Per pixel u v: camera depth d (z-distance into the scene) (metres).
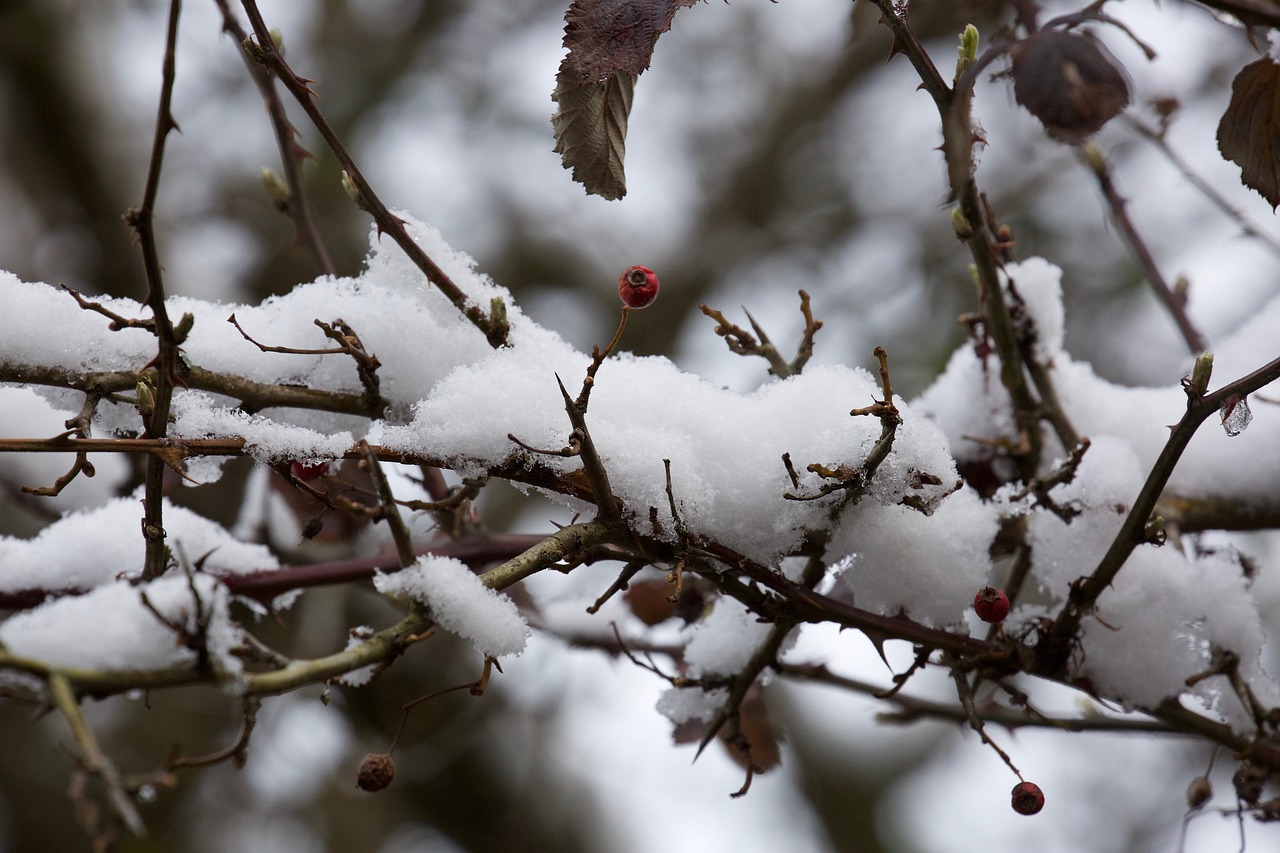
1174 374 2.41
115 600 1.32
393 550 1.54
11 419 1.56
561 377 1.42
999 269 1.52
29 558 1.45
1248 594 1.47
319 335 1.44
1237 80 1.43
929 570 1.44
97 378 1.40
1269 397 1.53
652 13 1.40
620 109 1.41
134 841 2.66
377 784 1.35
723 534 1.42
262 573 1.49
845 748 3.73
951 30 1.71
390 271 1.44
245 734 1.33
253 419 1.42
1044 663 1.44
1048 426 1.52
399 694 2.42
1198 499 1.52
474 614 1.35
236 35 1.51
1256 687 1.47
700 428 1.42
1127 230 1.61
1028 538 1.48
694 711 1.49
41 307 1.41
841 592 1.50
